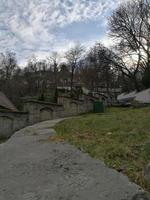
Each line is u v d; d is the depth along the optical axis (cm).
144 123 1208
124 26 5153
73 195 525
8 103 3638
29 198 523
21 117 2225
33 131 1479
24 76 7312
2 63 7388
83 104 3095
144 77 5341
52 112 2467
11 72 7281
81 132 1237
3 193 558
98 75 6919
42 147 981
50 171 682
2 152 963
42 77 7469
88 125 1412
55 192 545
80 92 4744
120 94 6900
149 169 584
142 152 745
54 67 7738
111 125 1288
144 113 1722
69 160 769
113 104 4444
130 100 4941
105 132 1138
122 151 779
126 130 1110
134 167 647
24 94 6369
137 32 5084
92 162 733
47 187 576
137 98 4856
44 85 7200
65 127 1474
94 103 3231
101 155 781
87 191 539
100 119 1598
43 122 2019
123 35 5178
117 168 660
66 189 557
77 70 7431
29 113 2273
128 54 5194
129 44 5119
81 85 6981
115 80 7100
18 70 7475
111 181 581
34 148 980
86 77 7269
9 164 782
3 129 2112
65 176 636
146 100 4644
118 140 943
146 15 5056
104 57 5416
